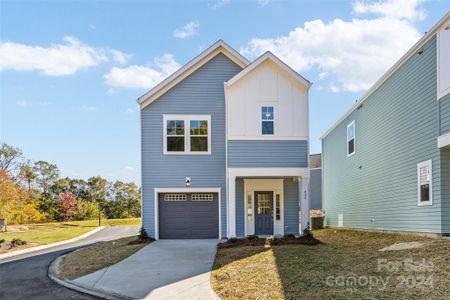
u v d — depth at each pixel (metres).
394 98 14.57
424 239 11.48
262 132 15.20
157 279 8.85
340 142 21.81
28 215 44.53
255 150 15.12
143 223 16.22
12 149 41.91
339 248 11.57
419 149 12.59
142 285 8.39
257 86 15.35
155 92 16.48
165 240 15.85
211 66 16.84
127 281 8.82
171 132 16.56
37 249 17.03
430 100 11.84
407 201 13.48
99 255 12.70
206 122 16.66
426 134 12.10
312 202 29.22
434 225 11.62
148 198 16.31
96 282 8.91
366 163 17.67
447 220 11.21
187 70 16.70
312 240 13.16
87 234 24.09
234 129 15.18
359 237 14.88
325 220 24.73
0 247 17.00
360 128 18.53
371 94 16.98
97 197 57.88
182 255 11.79
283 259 9.97
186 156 16.50
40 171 55.03
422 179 12.38
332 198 23.38
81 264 11.38
